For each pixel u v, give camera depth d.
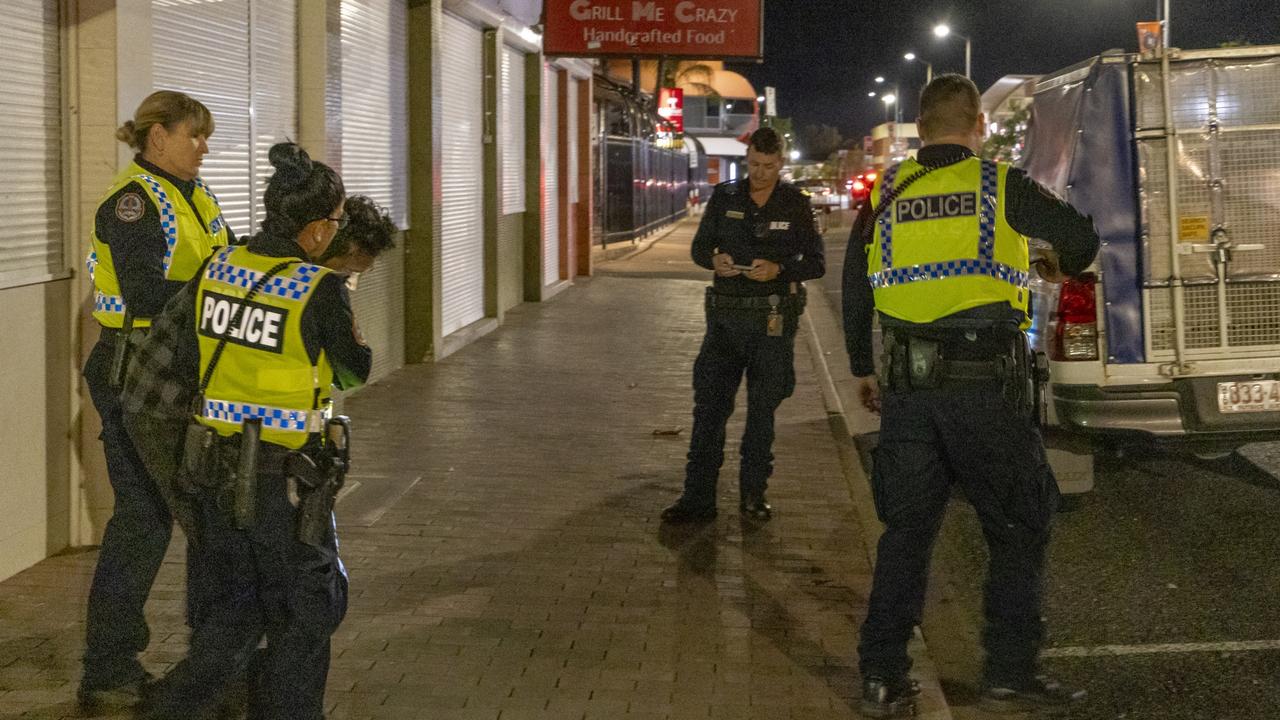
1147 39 6.69
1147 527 6.73
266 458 3.50
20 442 5.24
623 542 6.12
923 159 4.36
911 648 4.84
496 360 11.84
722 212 6.23
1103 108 6.73
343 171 9.47
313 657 3.55
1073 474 7.11
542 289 17.11
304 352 3.46
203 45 6.74
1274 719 4.37
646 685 4.41
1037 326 7.27
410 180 11.31
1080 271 4.34
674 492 7.07
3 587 5.11
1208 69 6.69
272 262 3.52
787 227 6.17
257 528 3.50
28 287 5.22
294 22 8.16
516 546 6.02
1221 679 4.72
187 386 3.54
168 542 4.24
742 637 4.90
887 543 4.32
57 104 5.38
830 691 4.40
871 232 4.39
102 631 4.09
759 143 6.12
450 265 12.77
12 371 5.15
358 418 9.02
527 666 4.56
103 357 4.13
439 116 11.48
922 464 4.29
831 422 9.25
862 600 5.35
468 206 13.53
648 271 22.78
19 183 5.12
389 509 6.61
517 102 16.16
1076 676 4.77
